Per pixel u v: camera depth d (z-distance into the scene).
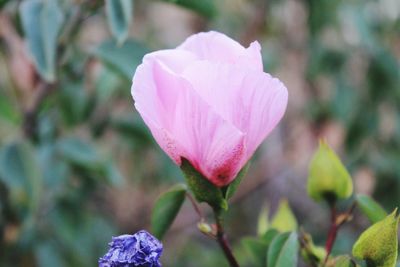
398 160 1.02
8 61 0.78
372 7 1.04
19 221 0.78
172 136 0.50
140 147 0.97
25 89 0.79
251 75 0.49
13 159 0.72
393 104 1.06
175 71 0.50
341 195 0.56
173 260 1.18
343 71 1.04
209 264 1.15
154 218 0.57
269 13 1.11
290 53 1.19
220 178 0.51
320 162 0.56
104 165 0.83
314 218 1.16
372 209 0.56
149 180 1.15
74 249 0.89
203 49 0.51
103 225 0.98
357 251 0.52
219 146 0.50
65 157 0.82
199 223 0.53
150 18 1.23
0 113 0.80
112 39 0.70
